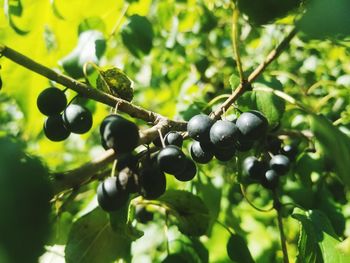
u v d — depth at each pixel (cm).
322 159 14
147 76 24
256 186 19
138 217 13
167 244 13
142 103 24
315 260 11
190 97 18
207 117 9
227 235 15
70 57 14
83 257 11
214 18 23
